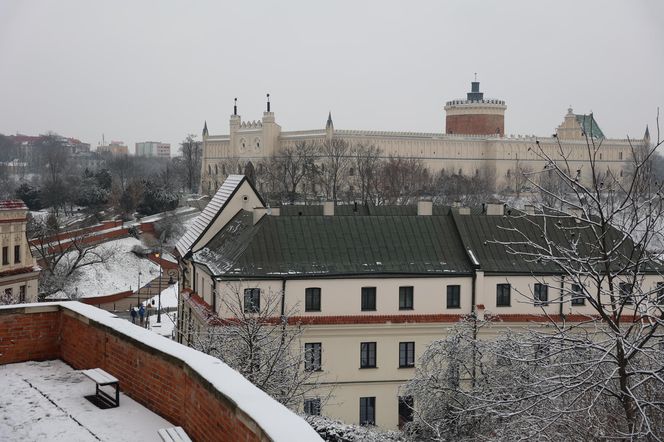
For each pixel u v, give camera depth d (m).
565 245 57.38
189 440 14.66
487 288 55.50
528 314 55.12
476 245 57.59
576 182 23.98
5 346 21.14
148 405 17.47
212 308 54.75
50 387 19.06
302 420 12.20
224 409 13.73
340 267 54.53
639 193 23.06
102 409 17.39
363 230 57.50
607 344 25.94
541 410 26.98
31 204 188.25
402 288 54.81
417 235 58.00
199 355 16.30
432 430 40.25
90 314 20.19
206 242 65.69
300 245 55.53
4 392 18.72
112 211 175.25
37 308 21.38
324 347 53.03
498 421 37.12
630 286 23.58
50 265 114.19
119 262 131.25
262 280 52.75
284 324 47.59
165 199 175.62
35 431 16.34
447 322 54.34
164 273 134.38
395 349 53.91
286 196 186.12
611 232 57.03
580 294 24.36
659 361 22.38
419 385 43.84
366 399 53.66
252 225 58.03
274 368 38.69
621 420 25.00
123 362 18.45
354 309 54.06
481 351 41.97
